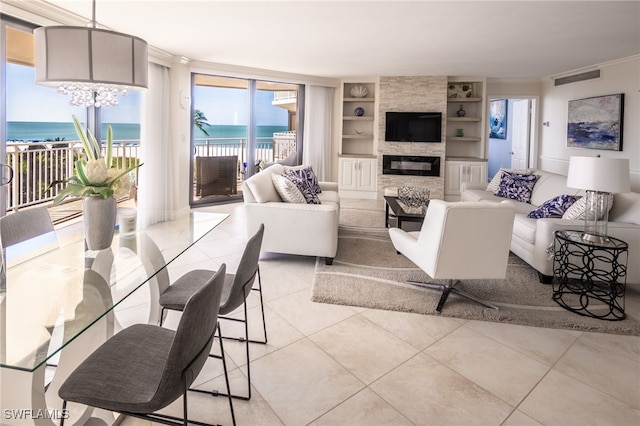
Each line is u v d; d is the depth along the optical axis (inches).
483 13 144.8
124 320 104.7
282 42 189.8
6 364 41.6
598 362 89.2
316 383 80.6
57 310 53.7
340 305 117.5
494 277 109.0
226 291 83.9
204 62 240.4
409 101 291.3
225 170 277.7
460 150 314.7
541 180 198.4
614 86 227.1
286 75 280.1
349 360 89.0
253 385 79.7
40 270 67.9
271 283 134.0
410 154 294.7
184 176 239.6
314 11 143.7
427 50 204.7
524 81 300.7
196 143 265.3
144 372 54.2
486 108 301.3
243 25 161.2
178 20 155.1
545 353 92.9
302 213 146.6
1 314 52.4
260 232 80.3
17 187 184.4
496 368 86.6
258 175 161.0
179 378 48.0
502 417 71.2
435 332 102.3
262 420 70.0
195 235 91.8
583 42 186.9
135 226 96.0
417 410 72.9
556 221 132.8
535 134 305.7
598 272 127.5
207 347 54.5
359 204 281.7
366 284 132.2
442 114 287.4
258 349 93.0
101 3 136.3
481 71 269.3
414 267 150.4
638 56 209.2
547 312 113.3
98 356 56.8
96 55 71.9
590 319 108.8
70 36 70.0
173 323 103.5
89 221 76.5
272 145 295.7
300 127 304.2
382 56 220.7
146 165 210.4
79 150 212.5
